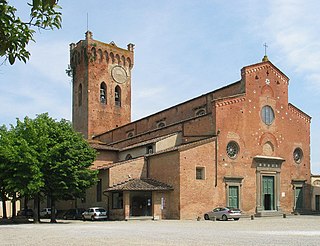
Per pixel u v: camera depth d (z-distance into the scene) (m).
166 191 51.09
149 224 41.00
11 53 6.87
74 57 85.75
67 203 64.25
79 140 50.00
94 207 54.12
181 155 50.47
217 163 53.25
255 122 57.88
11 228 36.34
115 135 78.06
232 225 38.47
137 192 52.44
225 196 53.38
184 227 35.53
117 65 85.31
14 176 44.91
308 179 62.59
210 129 54.59
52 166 46.44
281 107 61.12
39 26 6.89
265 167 57.72
